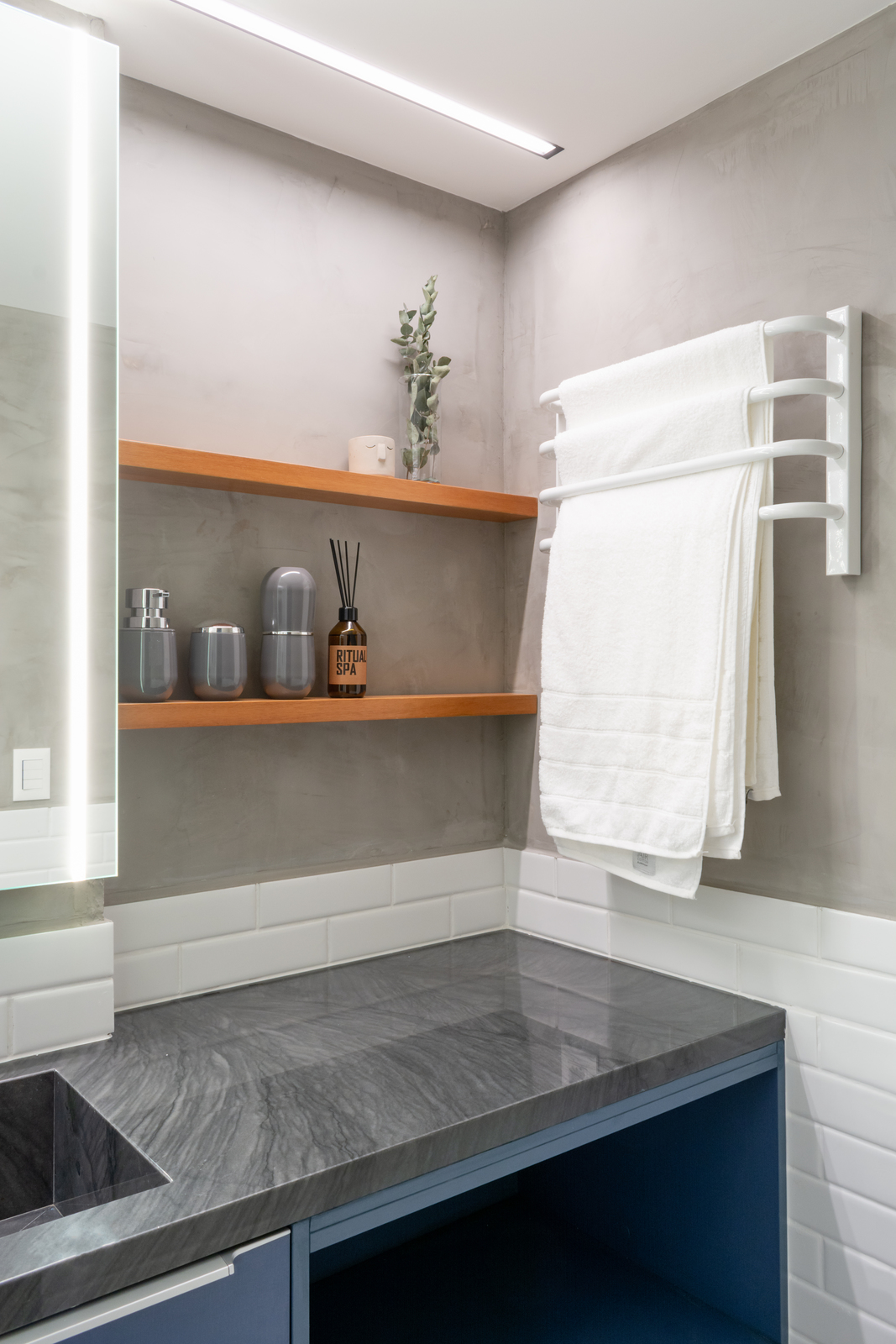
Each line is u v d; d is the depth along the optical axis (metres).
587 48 1.43
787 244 1.47
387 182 1.81
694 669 1.42
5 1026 1.28
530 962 1.74
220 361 1.58
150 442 1.50
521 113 1.61
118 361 1.40
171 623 1.51
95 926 1.35
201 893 1.54
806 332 1.34
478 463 1.96
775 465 1.49
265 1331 0.94
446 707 1.71
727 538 1.39
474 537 1.94
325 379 1.71
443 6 1.33
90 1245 0.84
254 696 1.59
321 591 1.69
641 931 1.70
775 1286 1.48
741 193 1.54
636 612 1.52
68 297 1.30
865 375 1.37
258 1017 1.45
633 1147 1.74
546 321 1.90
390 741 1.80
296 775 1.67
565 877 1.85
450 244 1.91
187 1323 0.89
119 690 1.38
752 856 1.53
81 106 1.32
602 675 1.56
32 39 1.28
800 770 1.46
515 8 1.34
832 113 1.41
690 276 1.62
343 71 1.49
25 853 1.25
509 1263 1.76
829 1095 1.41
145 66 1.47
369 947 1.75
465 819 1.93
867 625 1.37
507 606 1.99
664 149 1.66
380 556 1.79
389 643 1.80
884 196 1.35
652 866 1.51
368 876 1.75
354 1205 1.01
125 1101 1.15
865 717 1.38
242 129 1.61
